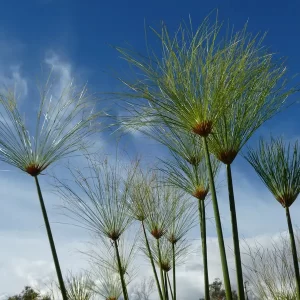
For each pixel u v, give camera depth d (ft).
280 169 3.75
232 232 3.07
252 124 3.24
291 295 4.15
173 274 5.82
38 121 3.92
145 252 6.20
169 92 3.20
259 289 4.32
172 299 5.83
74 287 5.51
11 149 3.81
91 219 4.87
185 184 4.74
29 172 3.81
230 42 3.23
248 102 3.25
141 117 3.58
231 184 3.16
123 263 6.07
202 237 4.69
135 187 5.73
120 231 4.95
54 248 3.73
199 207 4.86
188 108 3.14
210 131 3.14
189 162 4.68
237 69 3.15
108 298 6.07
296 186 3.72
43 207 3.79
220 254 3.05
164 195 5.93
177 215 5.96
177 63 3.23
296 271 3.67
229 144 3.17
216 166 4.75
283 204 3.75
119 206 4.99
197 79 3.17
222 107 3.14
